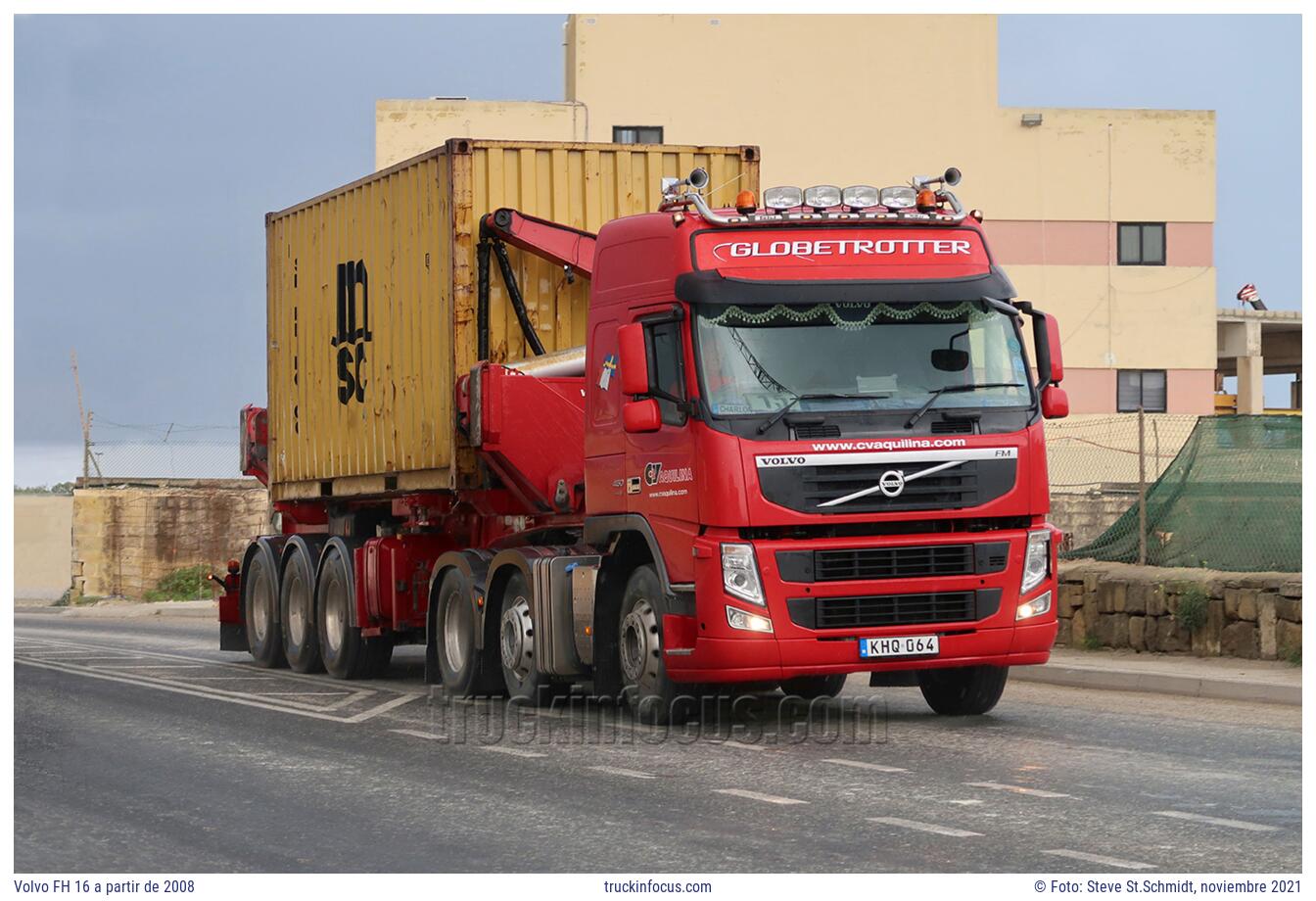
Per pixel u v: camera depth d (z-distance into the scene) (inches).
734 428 475.2
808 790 389.1
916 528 486.0
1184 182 1934.1
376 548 681.6
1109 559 750.5
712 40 1863.9
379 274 694.5
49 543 1622.8
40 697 628.7
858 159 1887.3
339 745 482.6
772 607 474.0
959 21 1898.4
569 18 1959.9
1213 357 1942.7
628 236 523.2
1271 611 639.8
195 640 1011.3
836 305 489.1
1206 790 381.7
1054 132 1918.1
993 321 499.8
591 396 541.3
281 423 809.5
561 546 569.9
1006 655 492.4
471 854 323.0
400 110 1825.8
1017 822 344.8
